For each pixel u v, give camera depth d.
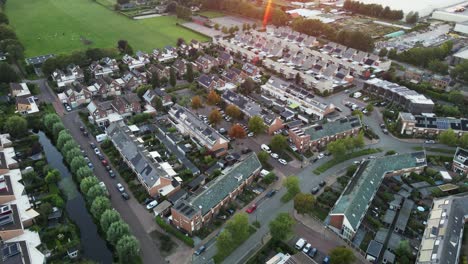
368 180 146.50
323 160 174.50
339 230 134.00
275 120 192.88
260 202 149.00
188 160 169.75
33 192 149.25
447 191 152.38
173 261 123.19
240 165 156.12
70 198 151.75
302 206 136.50
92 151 176.88
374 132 197.62
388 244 128.38
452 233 122.75
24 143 181.00
